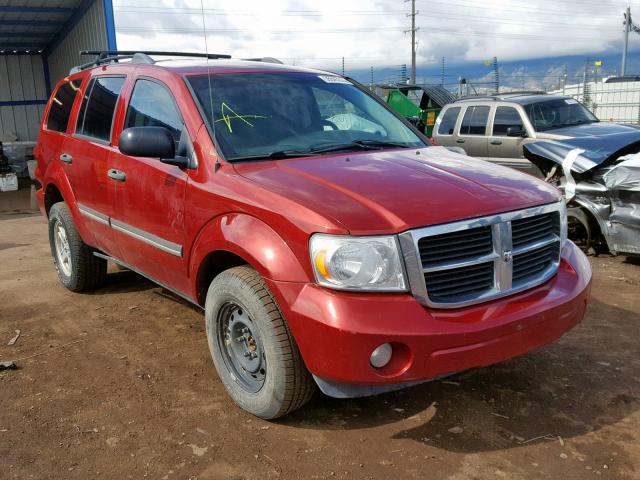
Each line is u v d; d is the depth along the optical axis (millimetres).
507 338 2922
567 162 6438
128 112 4395
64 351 4312
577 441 3105
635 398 3535
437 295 2875
